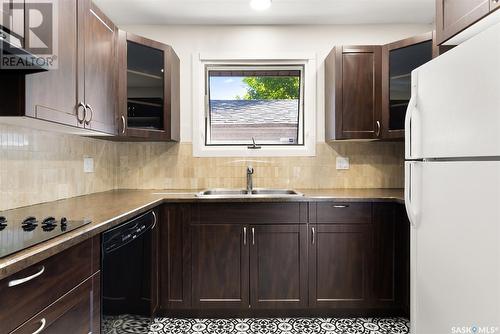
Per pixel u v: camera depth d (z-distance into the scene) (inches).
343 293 89.9
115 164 115.0
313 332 83.1
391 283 89.7
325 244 89.7
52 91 53.4
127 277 62.5
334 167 116.3
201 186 116.0
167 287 89.0
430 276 58.1
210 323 88.2
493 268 43.5
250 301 89.6
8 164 64.6
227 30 116.3
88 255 47.3
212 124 120.3
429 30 116.3
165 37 116.3
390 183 116.0
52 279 38.7
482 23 59.3
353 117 102.3
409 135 65.4
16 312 32.7
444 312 54.0
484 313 45.1
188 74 116.5
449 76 52.3
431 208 57.6
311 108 116.3
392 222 89.8
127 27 116.0
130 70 92.7
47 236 40.9
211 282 89.6
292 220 89.4
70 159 87.2
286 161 116.3
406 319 90.4
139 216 70.3
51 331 38.5
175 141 111.8
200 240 89.4
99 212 61.1
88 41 66.7
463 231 49.1
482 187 45.3
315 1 100.2
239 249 89.7
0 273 29.5
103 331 51.4
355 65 102.0
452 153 51.6
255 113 120.6
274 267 89.7
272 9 105.1
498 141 42.4
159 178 116.0
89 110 67.1
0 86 46.9
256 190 112.3
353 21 114.0
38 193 73.8
